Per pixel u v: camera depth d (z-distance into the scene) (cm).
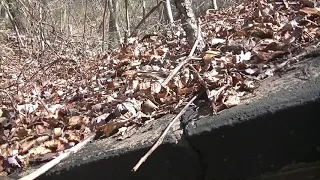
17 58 754
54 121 312
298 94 167
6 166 251
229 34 395
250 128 169
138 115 252
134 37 661
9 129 325
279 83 211
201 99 242
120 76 419
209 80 252
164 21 840
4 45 791
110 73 447
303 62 232
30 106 376
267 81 226
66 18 1053
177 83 278
